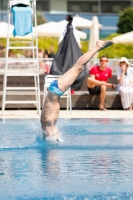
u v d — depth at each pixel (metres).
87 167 10.16
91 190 8.18
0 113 24.22
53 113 13.82
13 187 8.38
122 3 72.38
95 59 32.38
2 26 31.30
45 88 23.89
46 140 13.90
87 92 29.03
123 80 26.44
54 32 38.00
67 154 11.81
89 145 13.28
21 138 14.59
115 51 44.31
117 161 10.87
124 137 14.98
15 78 29.58
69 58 26.22
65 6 71.31
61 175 9.38
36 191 8.11
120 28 59.19
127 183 8.69
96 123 19.08
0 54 36.81
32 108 26.98
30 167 10.16
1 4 67.62
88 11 72.06
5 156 11.54
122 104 26.50
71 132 16.16
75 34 26.67
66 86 13.64
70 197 7.71
